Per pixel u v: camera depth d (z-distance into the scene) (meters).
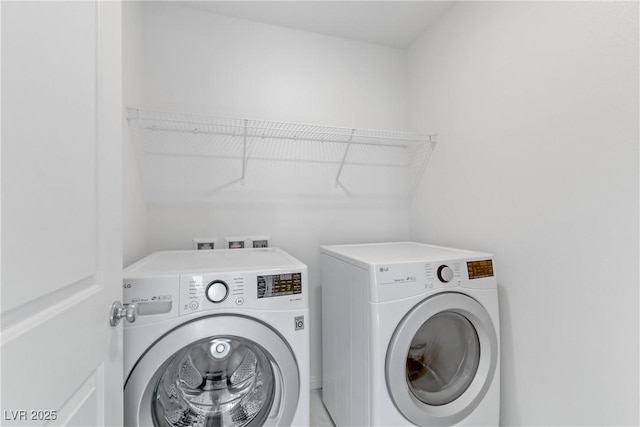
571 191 1.18
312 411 1.72
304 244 2.03
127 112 1.35
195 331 0.96
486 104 1.58
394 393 1.15
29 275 0.47
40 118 0.50
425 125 2.07
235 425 1.08
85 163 0.65
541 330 1.29
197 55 1.81
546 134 1.27
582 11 1.14
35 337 0.49
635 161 0.99
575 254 1.16
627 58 1.01
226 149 1.86
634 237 0.99
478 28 1.62
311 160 2.04
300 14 1.87
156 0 1.74
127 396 0.90
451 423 1.24
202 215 1.81
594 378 1.09
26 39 0.47
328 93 2.09
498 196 1.51
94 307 0.69
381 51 2.22
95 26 0.70
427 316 1.20
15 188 0.44
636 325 0.98
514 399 1.39
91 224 0.68
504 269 1.47
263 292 1.05
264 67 1.95
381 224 2.21
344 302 1.43
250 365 1.16
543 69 1.28
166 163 1.74
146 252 1.67
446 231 1.88
